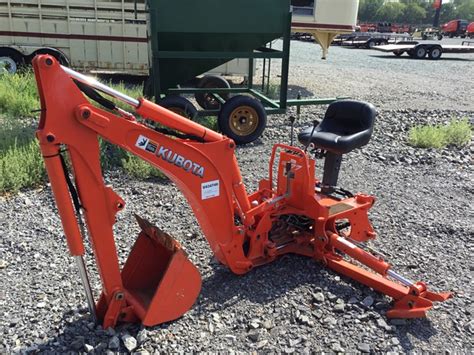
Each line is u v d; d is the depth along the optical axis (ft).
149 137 9.64
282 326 10.75
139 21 38.06
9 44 37.11
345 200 13.78
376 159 23.79
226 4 24.03
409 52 84.99
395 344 10.31
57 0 36.65
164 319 10.39
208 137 10.48
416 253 14.46
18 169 18.12
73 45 37.96
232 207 11.50
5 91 28.89
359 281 12.18
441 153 25.13
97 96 9.11
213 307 11.25
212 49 25.22
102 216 9.35
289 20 25.17
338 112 14.65
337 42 109.81
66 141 8.65
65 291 11.75
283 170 12.82
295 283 12.32
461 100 40.83
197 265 13.05
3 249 13.69
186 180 10.46
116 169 19.89
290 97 39.11
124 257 13.38
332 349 10.07
